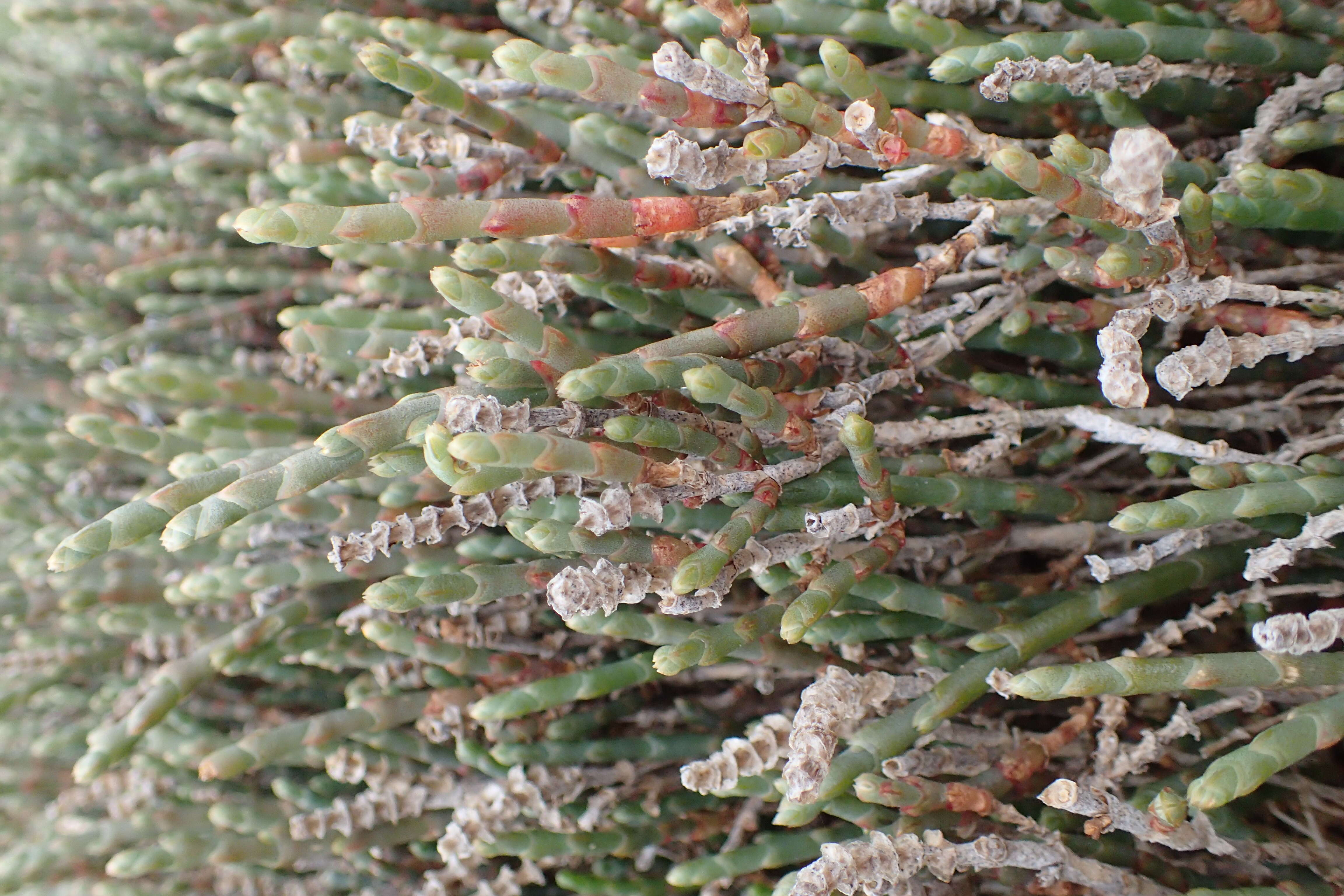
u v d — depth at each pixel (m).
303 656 0.34
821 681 0.29
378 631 0.32
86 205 0.39
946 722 0.32
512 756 0.33
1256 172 0.29
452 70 0.34
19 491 0.36
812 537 0.30
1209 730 0.33
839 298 0.29
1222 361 0.28
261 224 0.26
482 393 0.29
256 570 0.33
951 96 0.33
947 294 0.34
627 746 0.33
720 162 0.28
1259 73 0.32
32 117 0.39
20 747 0.36
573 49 0.33
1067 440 0.33
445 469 0.27
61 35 0.38
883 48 0.35
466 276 0.28
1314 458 0.30
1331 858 0.31
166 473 0.36
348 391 0.34
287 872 0.35
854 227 0.33
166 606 0.35
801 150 0.29
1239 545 0.32
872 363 0.32
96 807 0.35
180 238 0.38
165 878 0.35
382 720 0.33
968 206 0.31
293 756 0.33
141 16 0.37
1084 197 0.28
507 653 0.34
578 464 0.27
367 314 0.34
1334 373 0.33
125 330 0.38
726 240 0.32
